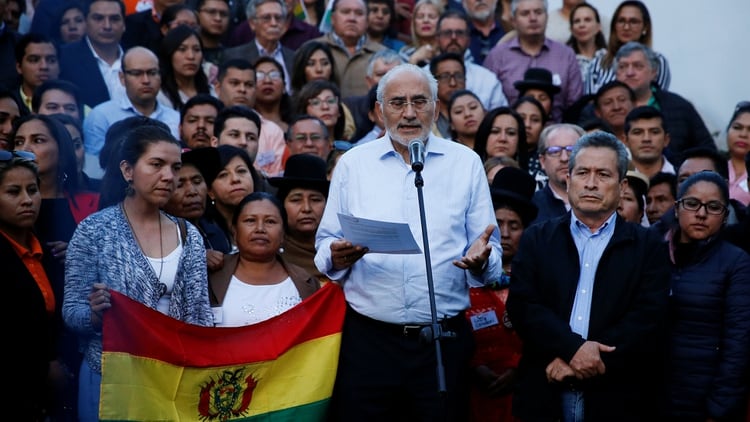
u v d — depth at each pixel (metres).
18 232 13.96
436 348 12.40
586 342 13.48
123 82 20.14
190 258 13.73
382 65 21.95
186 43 21.27
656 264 13.80
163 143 13.58
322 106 20.89
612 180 13.87
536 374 13.85
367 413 13.62
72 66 21.48
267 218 14.30
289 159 16.67
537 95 22.36
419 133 13.68
